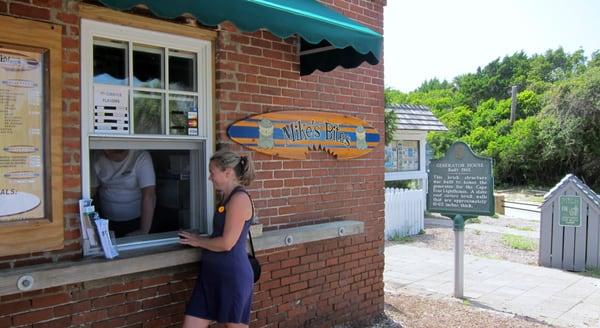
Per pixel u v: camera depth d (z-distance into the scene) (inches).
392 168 570.9
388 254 388.8
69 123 133.9
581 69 1732.3
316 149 199.0
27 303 128.1
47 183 129.1
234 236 140.6
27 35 125.2
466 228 531.2
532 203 853.8
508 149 1267.2
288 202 189.3
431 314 241.8
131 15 145.6
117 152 153.5
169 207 164.2
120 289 145.3
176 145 161.6
